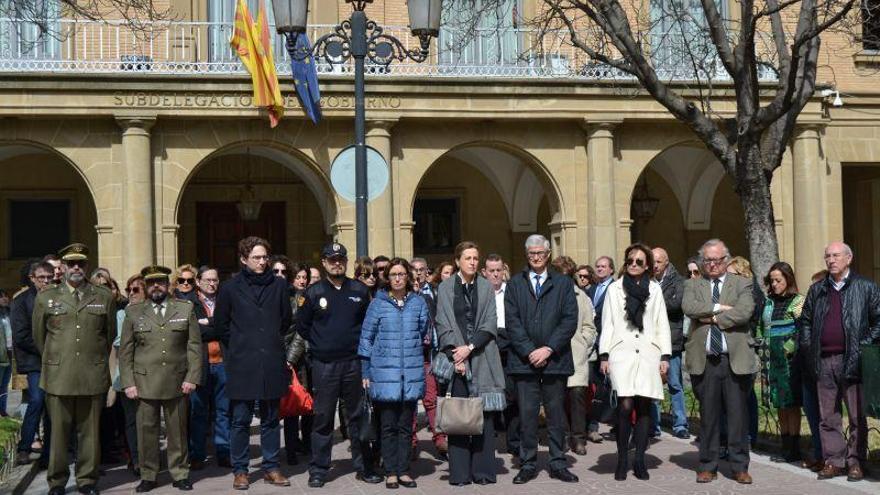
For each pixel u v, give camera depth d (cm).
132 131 2030
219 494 1011
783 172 2320
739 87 1461
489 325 1040
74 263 1022
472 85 2125
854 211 2828
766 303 1170
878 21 1962
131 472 1153
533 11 2314
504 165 2577
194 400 1138
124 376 1033
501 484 1036
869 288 1010
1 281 2509
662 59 2180
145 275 1054
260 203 2577
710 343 1031
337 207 2128
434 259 2739
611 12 1460
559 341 1030
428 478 1079
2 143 2050
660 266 1299
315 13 2261
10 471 1091
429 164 2175
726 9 2358
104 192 2056
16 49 2117
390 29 2264
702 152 2567
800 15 1389
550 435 1052
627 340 1046
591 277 1357
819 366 1031
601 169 2194
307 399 1141
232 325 1043
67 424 1013
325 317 1052
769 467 1112
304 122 2128
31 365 1152
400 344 1028
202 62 2084
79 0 2125
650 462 1148
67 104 1998
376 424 1062
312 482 1041
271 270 1061
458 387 1041
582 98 2175
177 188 2081
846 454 1040
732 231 2834
